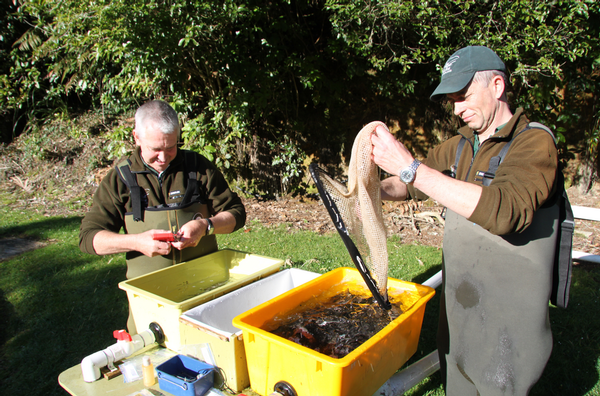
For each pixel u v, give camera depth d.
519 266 1.47
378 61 5.57
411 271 4.21
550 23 5.37
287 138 7.05
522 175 1.32
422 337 3.10
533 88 5.65
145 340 1.57
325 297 1.81
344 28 5.52
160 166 1.99
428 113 6.73
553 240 1.45
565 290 1.50
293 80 6.68
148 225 2.01
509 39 5.14
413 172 1.31
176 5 4.42
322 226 6.00
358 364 1.22
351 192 1.47
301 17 6.50
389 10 4.89
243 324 1.34
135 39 4.67
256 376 1.37
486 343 1.56
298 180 7.39
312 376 1.21
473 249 1.58
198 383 1.31
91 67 7.37
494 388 1.55
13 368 2.83
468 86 1.54
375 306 1.69
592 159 6.34
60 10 5.31
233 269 2.25
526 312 1.46
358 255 1.39
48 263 4.64
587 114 6.36
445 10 5.21
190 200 2.07
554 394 2.47
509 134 1.49
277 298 1.58
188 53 5.49
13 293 3.93
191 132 6.36
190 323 1.46
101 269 4.48
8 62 9.13
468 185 1.28
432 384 2.60
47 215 6.67
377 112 6.98
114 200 2.02
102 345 3.07
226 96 6.52
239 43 5.75
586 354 2.82
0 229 5.88
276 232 5.67
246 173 7.42
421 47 5.75
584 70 6.04
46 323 3.38
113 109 9.03
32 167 8.59
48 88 9.31
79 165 8.37
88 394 1.35
